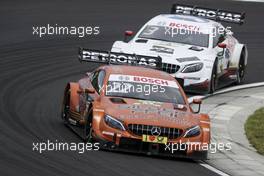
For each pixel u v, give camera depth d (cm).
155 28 5472
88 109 3788
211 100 5125
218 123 4491
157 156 3653
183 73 5100
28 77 5297
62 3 7744
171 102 3844
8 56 5831
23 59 5791
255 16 7919
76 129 4000
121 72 4000
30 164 3247
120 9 7700
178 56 5150
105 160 3425
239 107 4956
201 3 8169
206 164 3606
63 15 7256
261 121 4575
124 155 3569
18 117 4225
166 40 5362
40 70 5534
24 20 6944
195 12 6169
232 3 8281
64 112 4234
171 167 3444
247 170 3553
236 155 3828
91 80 4112
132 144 3581
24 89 4975
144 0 8156
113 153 3581
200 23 5553
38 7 7475
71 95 4134
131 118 3609
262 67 6431
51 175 3102
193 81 5128
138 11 7675
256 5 8300
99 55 4700
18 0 7700
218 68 5388
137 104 3747
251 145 4069
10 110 4378
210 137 3906
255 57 6700
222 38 5612
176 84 4009
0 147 3497
